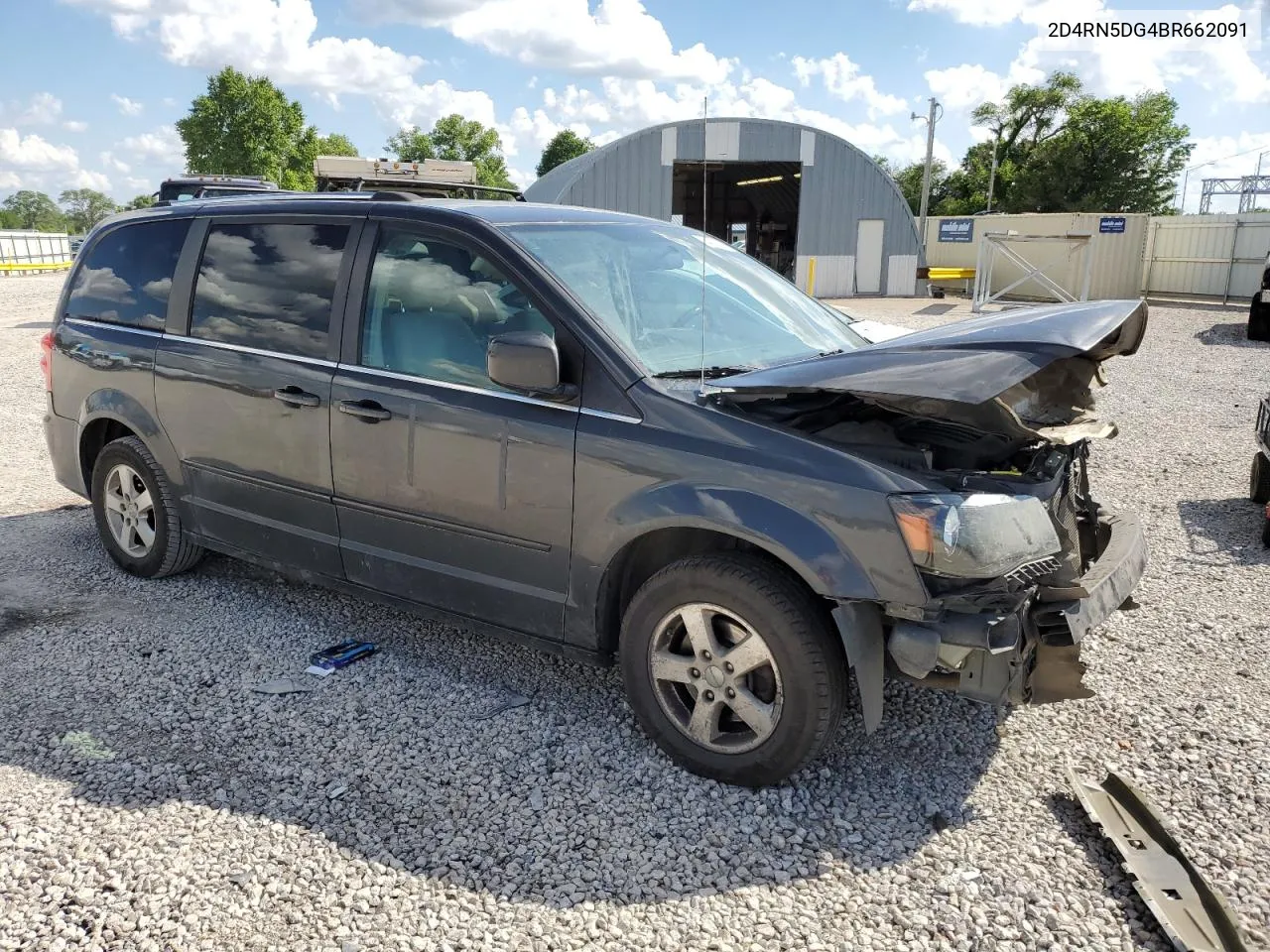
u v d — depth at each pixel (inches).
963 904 103.1
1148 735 137.6
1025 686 114.8
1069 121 2345.0
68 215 6555.1
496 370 125.6
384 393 147.2
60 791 122.8
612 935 99.0
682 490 120.5
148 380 182.4
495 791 124.0
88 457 205.3
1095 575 128.0
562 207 165.6
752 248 1523.1
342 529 157.4
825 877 108.1
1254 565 207.2
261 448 165.2
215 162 2311.8
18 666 157.8
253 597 188.7
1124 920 100.7
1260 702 146.8
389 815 118.8
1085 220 1067.9
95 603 185.0
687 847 113.3
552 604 135.4
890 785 125.6
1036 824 117.3
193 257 179.2
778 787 124.9
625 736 137.8
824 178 1170.0
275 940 98.0
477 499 138.9
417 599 151.1
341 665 159.0
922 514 109.0
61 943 97.0
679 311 149.3
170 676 154.9
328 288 157.8
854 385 110.8
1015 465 136.0
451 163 562.3
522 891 105.7
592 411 129.0
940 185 2972.4
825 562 112.5
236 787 124.2
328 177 545.3
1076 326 123.1
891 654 112.7
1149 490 270.2
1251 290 968.9
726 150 1132.5
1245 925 99.7
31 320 746.8
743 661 120.5
